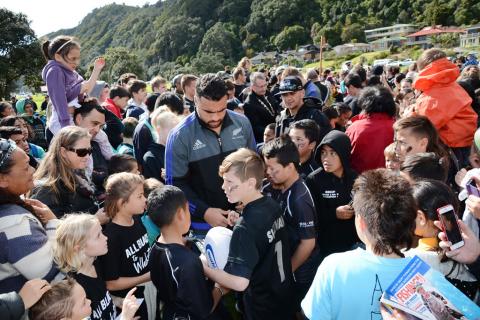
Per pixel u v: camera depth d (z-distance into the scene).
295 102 4.09
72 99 3.99
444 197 1.92
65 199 2.71
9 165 2.01
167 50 104.56
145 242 2.77
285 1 100.50
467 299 1.48
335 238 3.12
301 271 2.87
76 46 3.91
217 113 2.75
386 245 1.52
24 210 2.06
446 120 3.40
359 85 6.59
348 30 89.81
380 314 1.49
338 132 3.07
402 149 2.85
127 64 54.59
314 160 3.56
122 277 2.59
